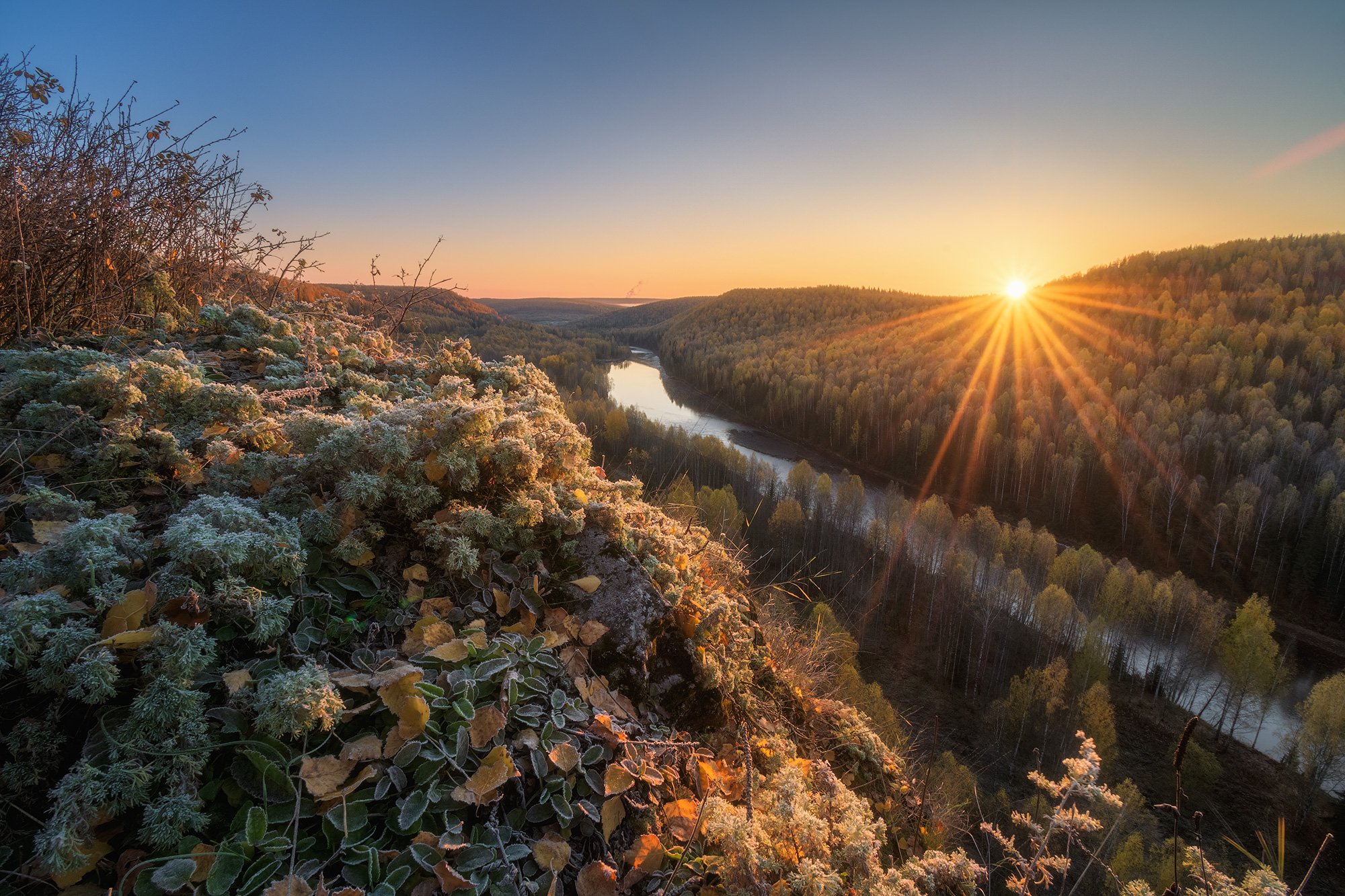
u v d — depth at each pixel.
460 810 1.46
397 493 2.01
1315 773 28.30
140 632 1.32
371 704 1.50
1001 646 37.19
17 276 2.76
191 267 4.01
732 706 2.40
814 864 1.44
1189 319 113.19
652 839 1.60
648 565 2.38
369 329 4.00
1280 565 49.81
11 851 1.15
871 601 37.19
